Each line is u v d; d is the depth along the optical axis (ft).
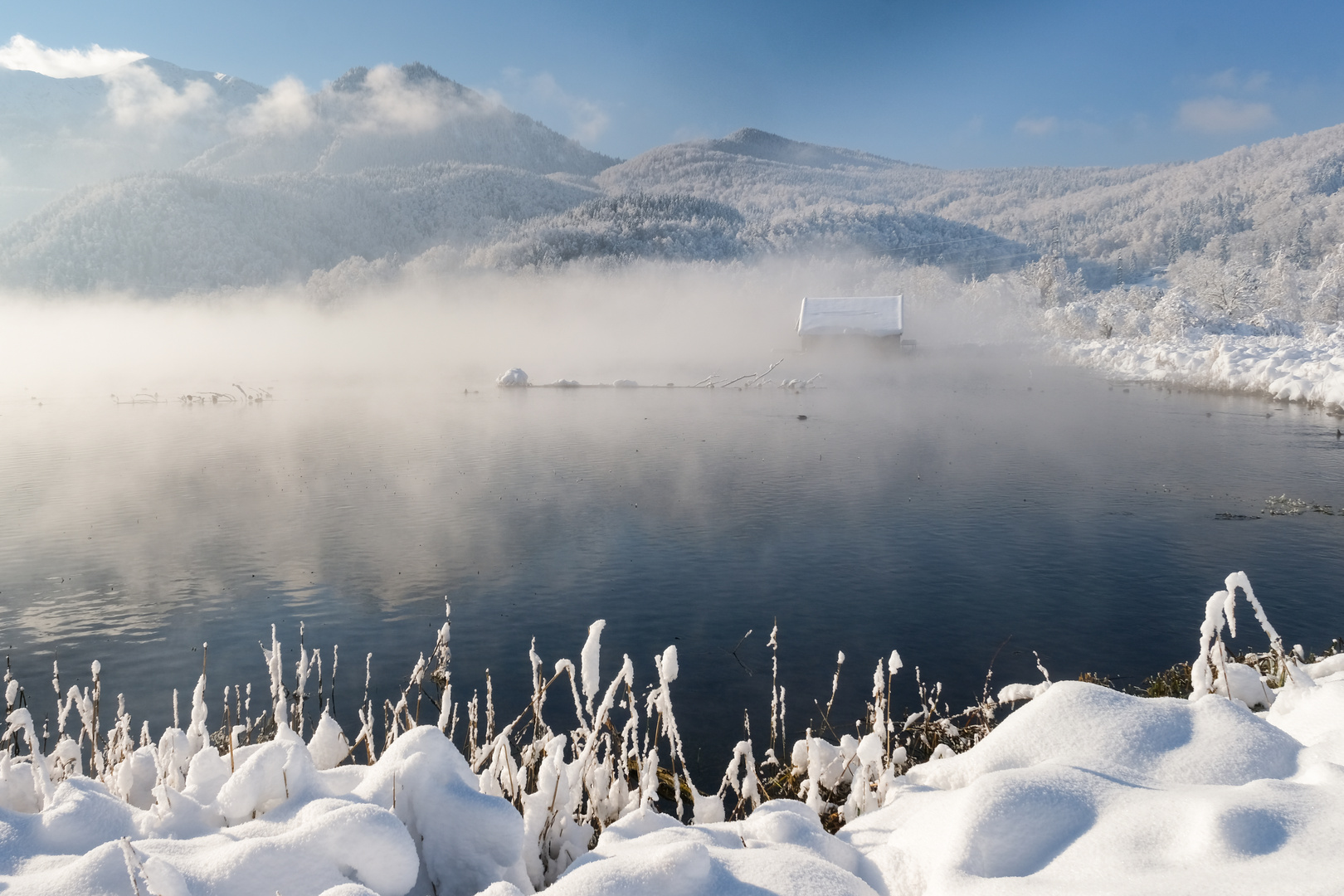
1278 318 233.76
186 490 77.41
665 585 48.67
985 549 54.13
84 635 42.70
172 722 32.89
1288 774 10.51
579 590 48.11
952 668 36.22
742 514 65.31
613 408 141.28
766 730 30.60
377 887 8.97
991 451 90.17
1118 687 33.19
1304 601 42.63
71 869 8.39
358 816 9.11
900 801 11.80
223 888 8.35
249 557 55.57
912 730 23.16
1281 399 126.52
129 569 53.26
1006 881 8.30
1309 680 14.25
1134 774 10.65
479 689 35.32
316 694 35.09
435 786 10.59
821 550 54.95
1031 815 9.25
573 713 32.53
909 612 43.19
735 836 10.57
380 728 31.22
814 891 8.42
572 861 11.93
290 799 10.93
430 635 41.78
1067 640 38.73
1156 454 85.25
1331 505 62.08
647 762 14.17
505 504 69.87
